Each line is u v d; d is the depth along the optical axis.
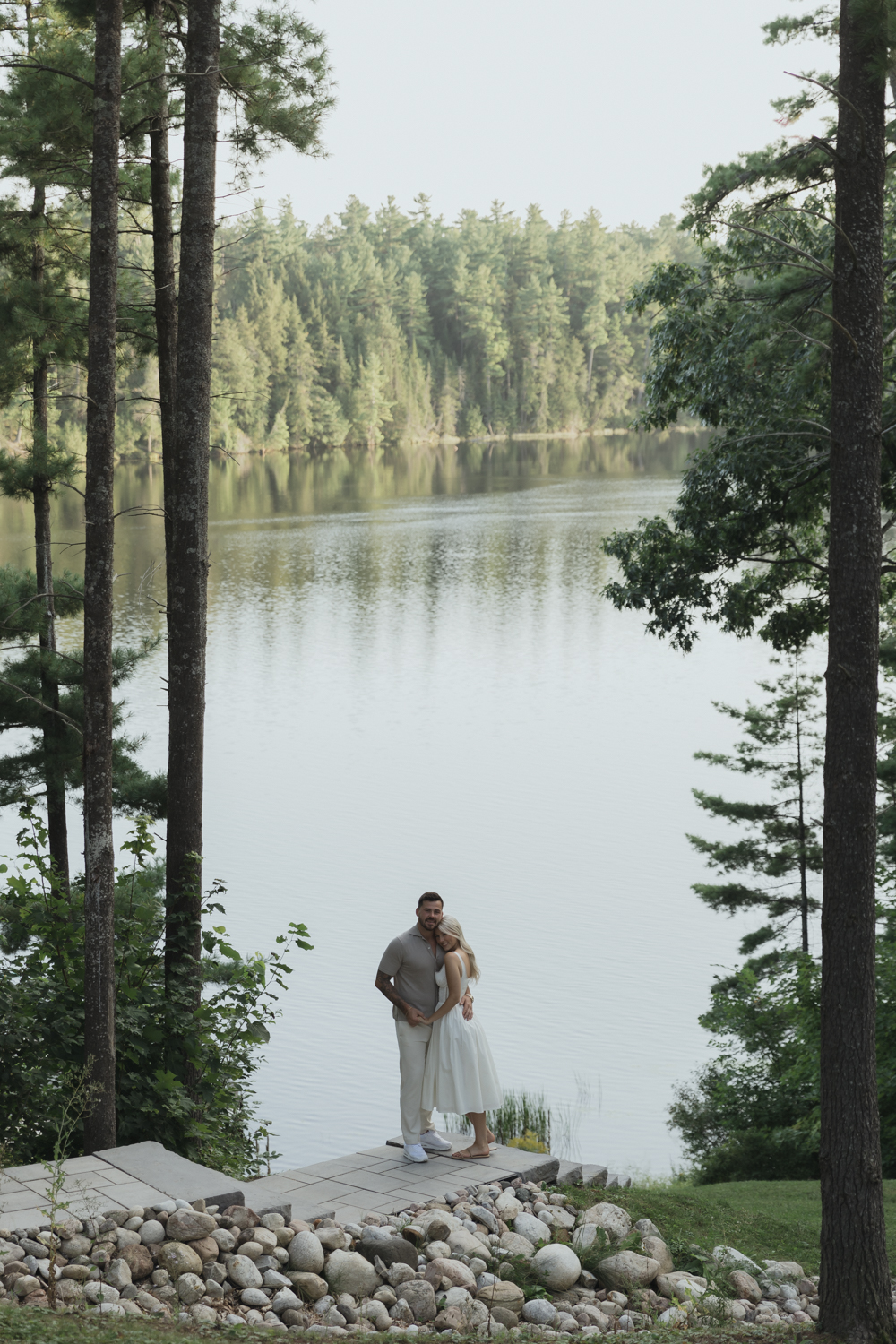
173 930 8.83
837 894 6.47
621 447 154.62
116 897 9.23
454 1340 5.20
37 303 13.57
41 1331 4.30
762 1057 15.95
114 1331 4.51
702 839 23.64
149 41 10.60
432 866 24.95
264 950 20.30
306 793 30.31
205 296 9.24
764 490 13.61
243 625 53.47
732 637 51.03
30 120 11.45
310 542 78.19
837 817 6.48
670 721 37.97
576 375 166.75
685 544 14.95
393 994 7.41
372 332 151.62
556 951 21.00
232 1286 5.43
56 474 13.88
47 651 13.83
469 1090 7.27
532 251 162.75
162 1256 5.34
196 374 9.22
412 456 145.75
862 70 6.43
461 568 68.25
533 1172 7.23
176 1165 6.15
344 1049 16.81
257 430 140.00
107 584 7.38
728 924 22.81
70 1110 7.15
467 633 51.97
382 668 45.56
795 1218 8.43
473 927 21.88
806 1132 13.75
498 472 127.50
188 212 9.17
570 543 75.50
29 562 56.06
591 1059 17.17
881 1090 12.08
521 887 23.95
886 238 12.13
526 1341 5.26
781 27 10.46
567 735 36.47
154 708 36.66
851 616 6.48
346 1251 5.80
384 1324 5.41
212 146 9.20
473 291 158.12
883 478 12.13
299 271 148.62
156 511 9.52
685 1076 16.77
